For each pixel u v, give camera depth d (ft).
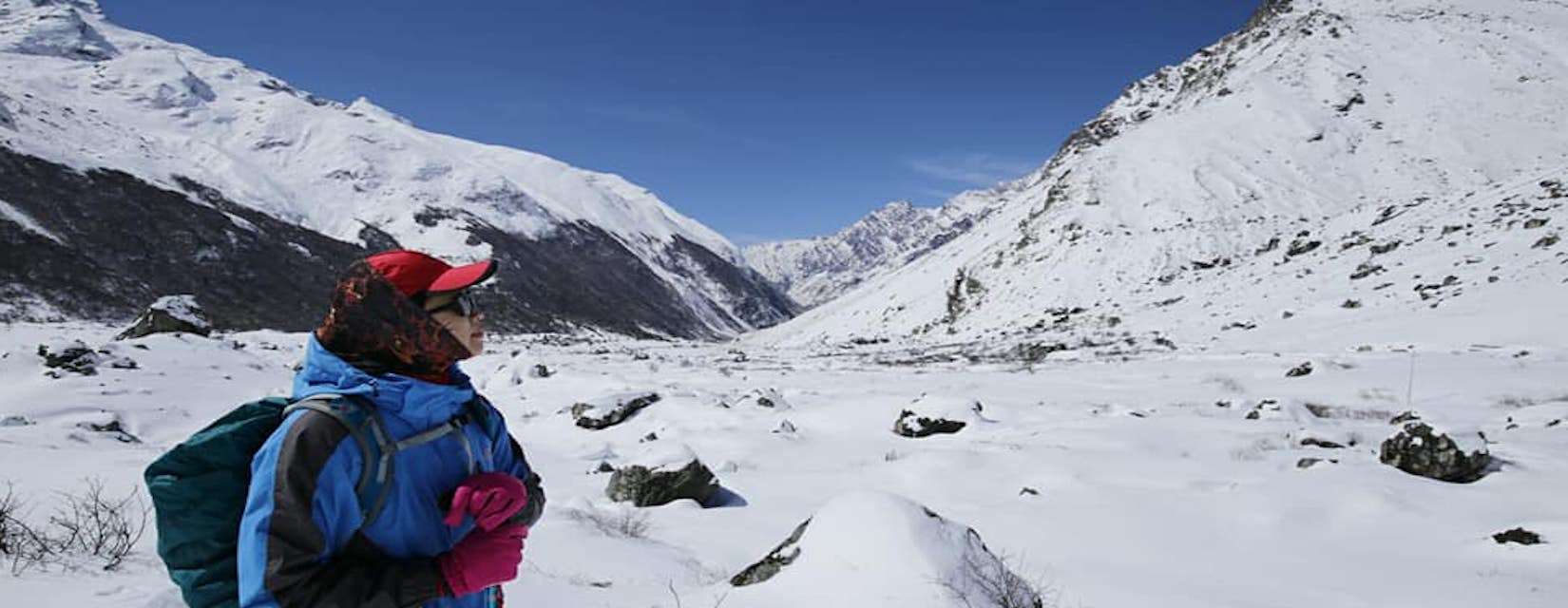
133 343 81.15
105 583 13.76
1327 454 41.22
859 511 18.21
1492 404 60.54
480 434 6.39
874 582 16.28
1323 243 170.81
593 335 499.10
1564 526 25.12
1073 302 192.85
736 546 27.71
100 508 19.49
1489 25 293.02
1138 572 23.95
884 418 62.34
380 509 5.41
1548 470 34.55
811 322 337.31
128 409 63.05
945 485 38.55
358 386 5.53
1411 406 61.62
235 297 375.25
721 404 68.85
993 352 137.59
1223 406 63.46
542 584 17.21
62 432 47.39
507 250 646.33
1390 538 27.40
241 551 5.05
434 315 5.75
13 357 68.44
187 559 5.19
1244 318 130.41
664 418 65.10
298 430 5.17
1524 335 89.04
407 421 5.71
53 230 357.20
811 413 65.46
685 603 16.48
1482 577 22.89
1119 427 51.83
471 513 5.69
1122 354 113.50
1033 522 30.86
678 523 31.42
